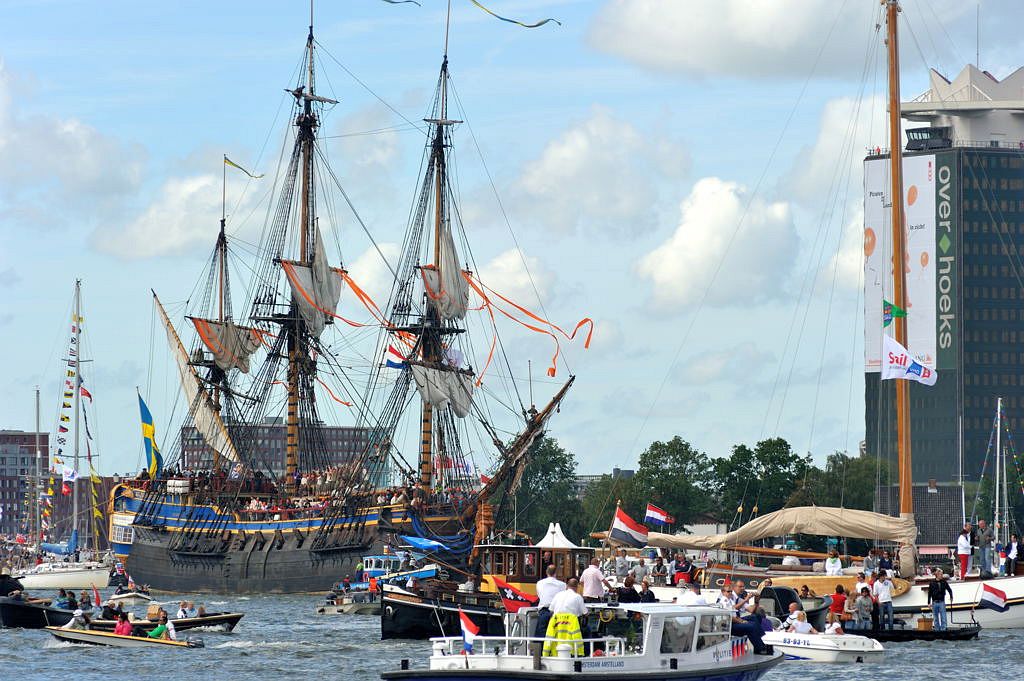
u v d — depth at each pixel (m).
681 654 66.06
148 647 109.88
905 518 112.31
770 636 94.38
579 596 64.25
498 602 108.12
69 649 108.50
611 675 62.38
